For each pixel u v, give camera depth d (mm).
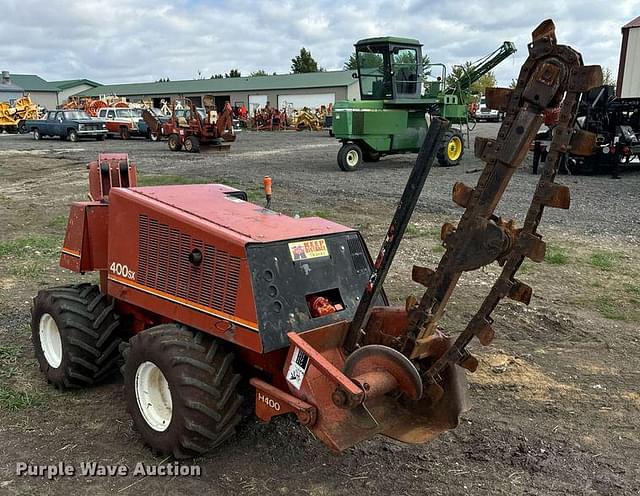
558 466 3895
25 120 38969
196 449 3617
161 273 3980
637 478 3785
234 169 18969
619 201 13297
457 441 4172
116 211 4293
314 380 3371
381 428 3473
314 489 3600
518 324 6371
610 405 4723
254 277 3494
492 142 2955
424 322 3291
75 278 7832
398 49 18859
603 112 17594
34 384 4863
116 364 4773
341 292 3889
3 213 12523
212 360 3623
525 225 2926
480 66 20547
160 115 34062
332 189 14766
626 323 6430
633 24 16766
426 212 12055
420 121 20125
